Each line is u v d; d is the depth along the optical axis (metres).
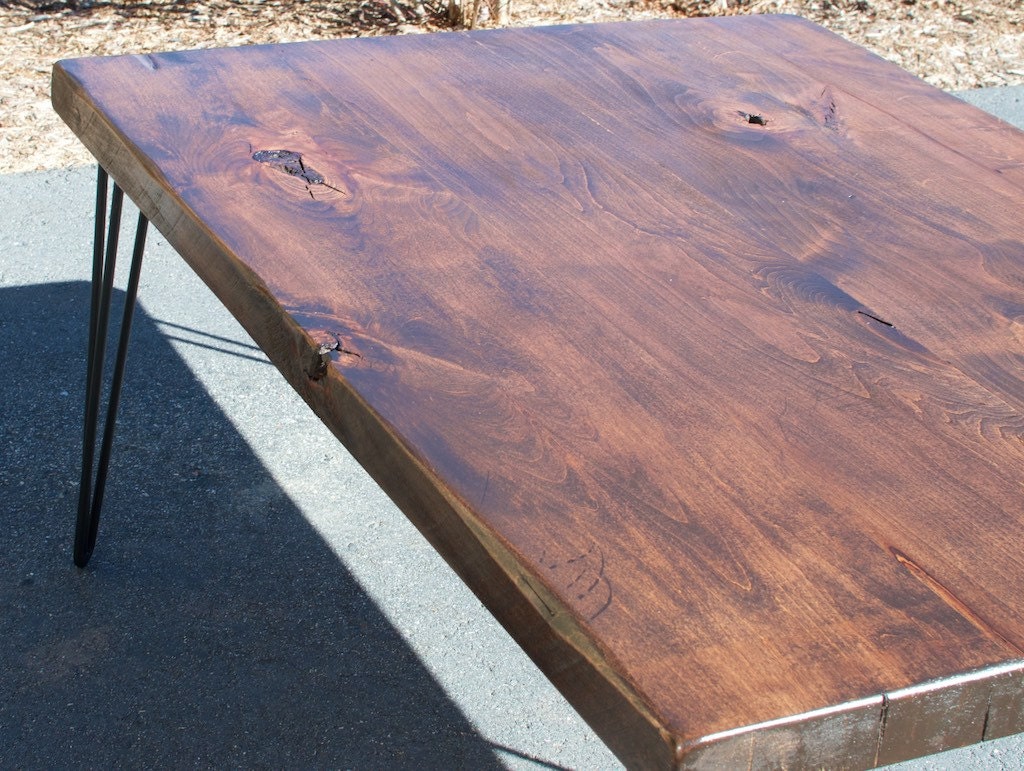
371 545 2.19
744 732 0.65
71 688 1.84
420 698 1.87
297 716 1.82
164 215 1.27
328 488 2.33
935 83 4.70
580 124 1.52
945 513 0.85
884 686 0.69
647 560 0.78
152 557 2.12
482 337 1.04
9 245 3.10
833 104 1.66
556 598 0.75
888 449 0.93
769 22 1.97
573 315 1.08
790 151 1.49
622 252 1.21
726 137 1.52
